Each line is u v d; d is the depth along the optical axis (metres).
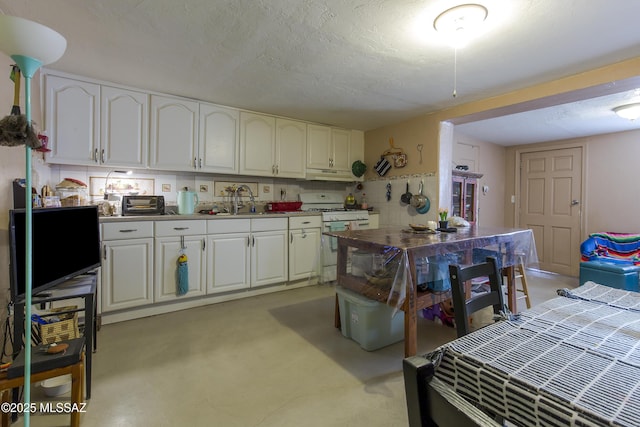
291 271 3.60
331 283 3.74
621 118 3.56
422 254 1.92
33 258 1.49
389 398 1.68
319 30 1.87
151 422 1.48
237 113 3.45
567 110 3.29
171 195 3.35
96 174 2.95
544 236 4.88
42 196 2.14
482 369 0.71
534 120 3.68
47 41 1.04
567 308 1.10
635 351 0.78
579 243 4.50
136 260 2.70
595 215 4.35
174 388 1.75
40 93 2.47
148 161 2.96
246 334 2.45
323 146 4.12
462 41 1.91
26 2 1.61
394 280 1.89
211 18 1.76
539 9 1.62
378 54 2.16
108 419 1.50
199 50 2.15
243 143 3.50
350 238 2.22
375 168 4.26
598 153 4.33
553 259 4.78
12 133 1.04
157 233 2.79
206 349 2.20
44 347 1.40
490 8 1.61
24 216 1.46
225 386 1.77
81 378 1.40
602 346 0.81
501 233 2.44
